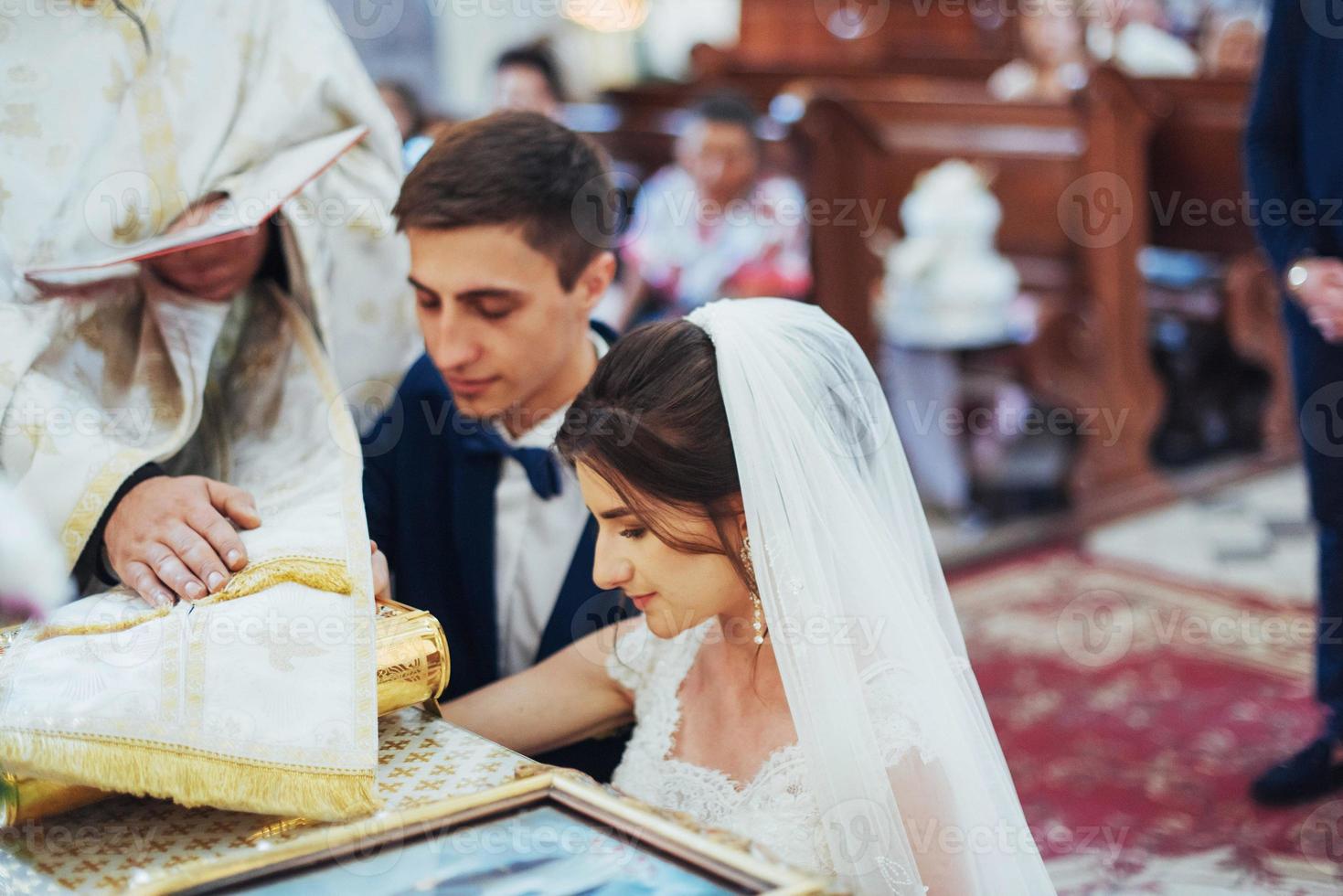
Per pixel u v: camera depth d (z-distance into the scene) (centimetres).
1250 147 269
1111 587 418
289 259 164
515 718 151
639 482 126
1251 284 525
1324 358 255
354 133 163
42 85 149
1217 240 528
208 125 155
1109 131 486
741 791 130
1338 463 257
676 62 789
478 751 127
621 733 158
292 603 123
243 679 116
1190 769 299
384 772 123
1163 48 623
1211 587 416
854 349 137
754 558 125
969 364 521
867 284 459
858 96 498
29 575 86
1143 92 490
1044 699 339
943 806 125
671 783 135
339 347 180
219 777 112
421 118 414
